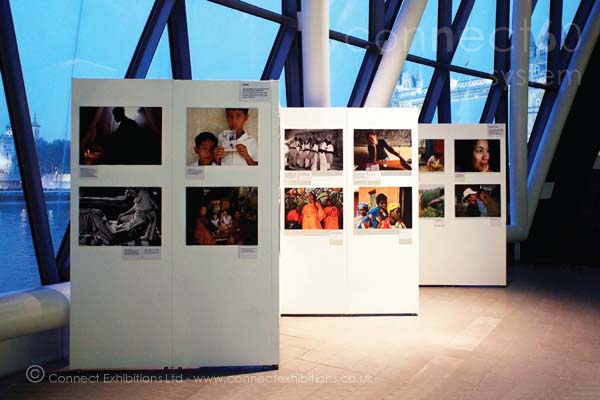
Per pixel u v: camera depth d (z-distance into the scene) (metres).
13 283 6.06
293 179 7.39
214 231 5.14
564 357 5.67
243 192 5.15
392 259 7.45
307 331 6.67
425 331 6.67
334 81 9.55
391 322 7.11
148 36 7.05
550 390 4.73
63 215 6.82
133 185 5.11
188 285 5.14
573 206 13.14
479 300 8.55
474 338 6.38
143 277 5.12
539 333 6.62
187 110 5.11
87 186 5.09
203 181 5.13
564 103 12.87
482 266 9.71
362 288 7.44
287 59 8.95
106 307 5.11
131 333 5.13
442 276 9.71
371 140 7.39
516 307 8.07
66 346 5.77
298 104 9.14
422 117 11.52
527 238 13.20
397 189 7.42
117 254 5.10
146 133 5.11
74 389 4.71
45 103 6.89
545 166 13.05
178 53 7.56
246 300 5.18
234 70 8.91
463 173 9.61
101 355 5.12
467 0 11.20
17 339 5.30
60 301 5.42
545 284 10.12
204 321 5.16
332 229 7.41
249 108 5.14
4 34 5.43
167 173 5.11
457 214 9.66
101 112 5.09
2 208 5.84
